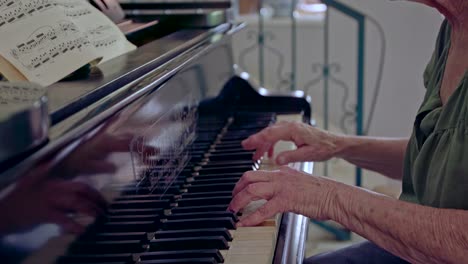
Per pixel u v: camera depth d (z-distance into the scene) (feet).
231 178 4.15
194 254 3.10
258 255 3.15
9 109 1.91
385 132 10.80
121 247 2.98
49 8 3.64
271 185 3.45
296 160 4.79
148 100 3.45
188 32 5.23
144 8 6.11
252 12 13.50
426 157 3.66
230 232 3.41
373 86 10.85
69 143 2.41
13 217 2.03
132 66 3.53
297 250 3.45
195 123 4.50
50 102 2.64
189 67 4.37
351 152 4.99
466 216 3.07
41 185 2.22
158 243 3.23
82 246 2.59
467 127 3.34
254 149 4.77
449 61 3.88
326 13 10.39
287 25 12.54
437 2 3.66
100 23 4.13
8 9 3.53
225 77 5.62
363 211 3.25
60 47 3.37
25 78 3.18
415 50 10.03
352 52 11.51
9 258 2.02
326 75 10.66
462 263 3.04
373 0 10.36
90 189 2.68
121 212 3.02
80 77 3.25
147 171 3.40
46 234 2.27
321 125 12.12
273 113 5.99
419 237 3.11
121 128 3.05
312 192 3.37
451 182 3.35
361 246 4.70
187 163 4.21
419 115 3.91
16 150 1.88
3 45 3.32
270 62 12.96
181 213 3.59
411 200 4.14
